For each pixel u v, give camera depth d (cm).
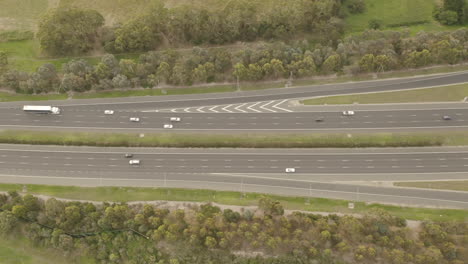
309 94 13800
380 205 12138
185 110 13588
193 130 13300
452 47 13788
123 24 14738
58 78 13762
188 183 12575
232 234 10731
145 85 13850
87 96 13750
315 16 14712
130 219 11231
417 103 13612
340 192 12375
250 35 14638
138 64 13350
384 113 13475
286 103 13688
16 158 12925
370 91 13825
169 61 13738
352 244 10881
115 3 15825
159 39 14588
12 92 13762
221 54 13662
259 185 12512
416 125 13288
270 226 10988
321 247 10800
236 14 13975
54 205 11231
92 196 12319
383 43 13888
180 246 10962
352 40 14112
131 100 13700
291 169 12600
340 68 14000
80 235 11319
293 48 13938
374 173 12600
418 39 14050
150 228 11212
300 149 12975
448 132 13162
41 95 13738
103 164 12838
